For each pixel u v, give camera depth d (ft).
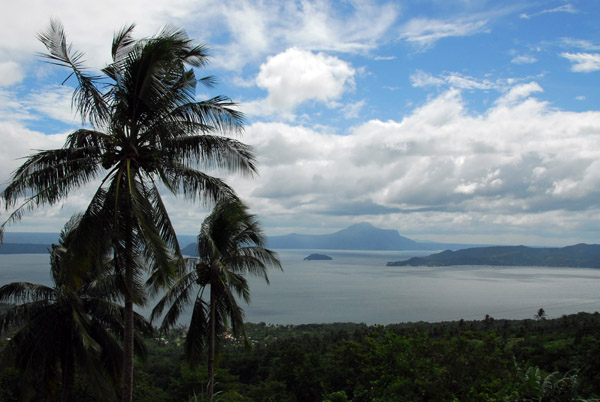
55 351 46.57
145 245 32.04
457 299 638.53
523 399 32.01
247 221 56.90
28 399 45.96
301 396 107.34
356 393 63.00
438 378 50.14
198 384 96.84
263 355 160.15
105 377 49.90
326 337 225.97
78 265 30.48
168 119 33.17
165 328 54.90
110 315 49.34
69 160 32.58
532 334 166.50
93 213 31.50
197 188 35.88
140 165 33.60
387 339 64.75
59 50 29.30
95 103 30.76
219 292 54.08
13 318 45.91
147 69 30.63
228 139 35.24
